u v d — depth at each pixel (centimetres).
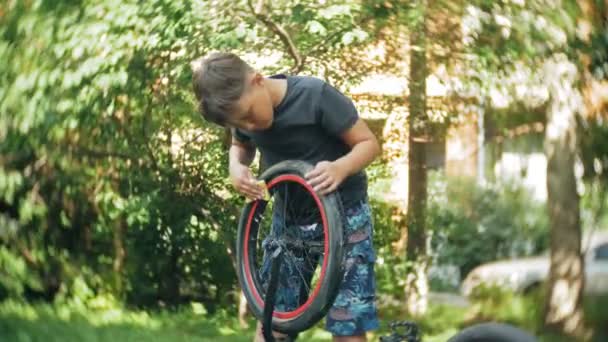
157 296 927
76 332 746
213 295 930
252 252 375
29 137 739
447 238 1068
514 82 820
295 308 369
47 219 863
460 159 1119
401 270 987
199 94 336
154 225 885
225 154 803
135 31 702
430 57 815
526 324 943
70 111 721
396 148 911
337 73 793
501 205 1102
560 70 800
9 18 711
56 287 888
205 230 881
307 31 742
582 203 943
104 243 912
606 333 916
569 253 916
